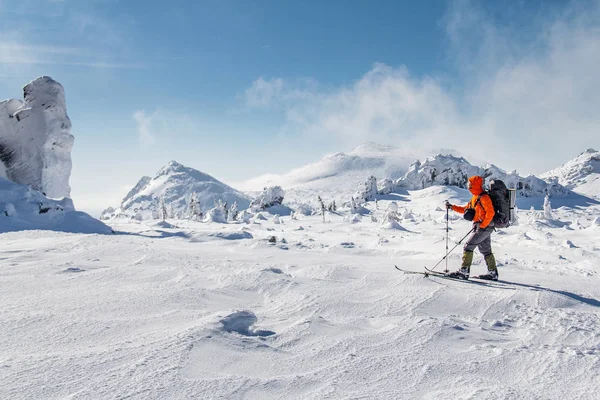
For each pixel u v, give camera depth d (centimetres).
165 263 657
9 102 1944
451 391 245
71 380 230
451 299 472
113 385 226
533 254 1093
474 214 589
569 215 4562
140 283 513
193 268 614
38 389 218
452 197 5597
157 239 1206
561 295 495
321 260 776
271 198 5922
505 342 349
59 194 1986
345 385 247
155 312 380
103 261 686
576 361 299
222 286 508
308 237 1820
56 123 1920
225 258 748
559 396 245
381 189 6638
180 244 1014
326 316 406
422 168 6988
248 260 741
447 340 336
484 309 448
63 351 276
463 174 6938
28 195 1437
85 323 335
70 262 663
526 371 282
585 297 518
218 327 319
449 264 734
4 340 294
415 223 3130
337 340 322
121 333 317
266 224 3341
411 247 1207
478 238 593
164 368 248
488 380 264
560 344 349
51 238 1009
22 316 345
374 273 596
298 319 394
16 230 1238
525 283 587
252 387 236
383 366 278
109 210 5038
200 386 231
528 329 389
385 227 2475
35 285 487
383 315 415
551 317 424
